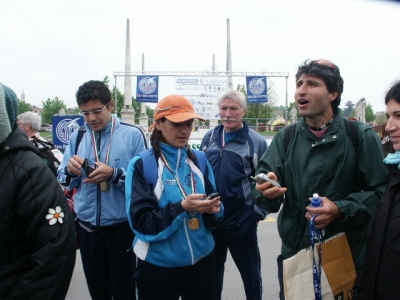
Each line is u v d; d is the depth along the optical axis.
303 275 1.96
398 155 1.75
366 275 1.79
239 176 3.12
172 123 2.12
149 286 2.15
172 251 2.08
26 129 4.28
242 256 3.18
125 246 2.79
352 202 1.93
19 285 1.55
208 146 3.42
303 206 2.07
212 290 2.30
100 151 2.86
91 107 2.74
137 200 2.03
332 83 1.99
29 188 1.57
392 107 1.77
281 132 2.25
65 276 1.62
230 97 3.23
